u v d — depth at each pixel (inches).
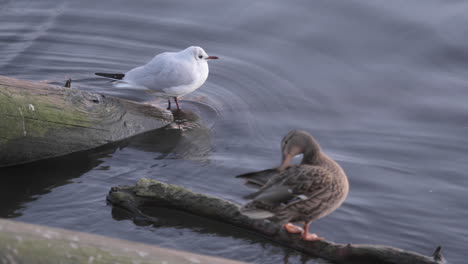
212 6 732.7
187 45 677.9
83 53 663.1
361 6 705.6
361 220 407.8
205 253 358.9
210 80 623.2
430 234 397.7
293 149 329.7
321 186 318.7
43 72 622.2
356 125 546.3
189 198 386.3
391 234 395.9
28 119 443.8
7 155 443.2
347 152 502.6
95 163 462.0
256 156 490.3
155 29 703.1
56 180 434.3
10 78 463.2
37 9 738.8
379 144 515.5
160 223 382.3
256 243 367.2
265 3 727.7
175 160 476.7
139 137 505.4
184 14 724.0
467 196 442.9
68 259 229.5
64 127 460.1
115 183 434.3
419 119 555.2
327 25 688.4
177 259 255.8
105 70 635.5
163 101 584.7
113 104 501.4
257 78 623.8
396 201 432.8
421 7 696.4
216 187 438.6
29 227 257.3
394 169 477.1
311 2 721.0
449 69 621.3
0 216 385.1
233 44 675.4
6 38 677.3
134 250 253.4
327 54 652.1
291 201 314.5
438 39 652.1
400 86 601.9
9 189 418.3
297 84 612.7
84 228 375.6
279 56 653.9
